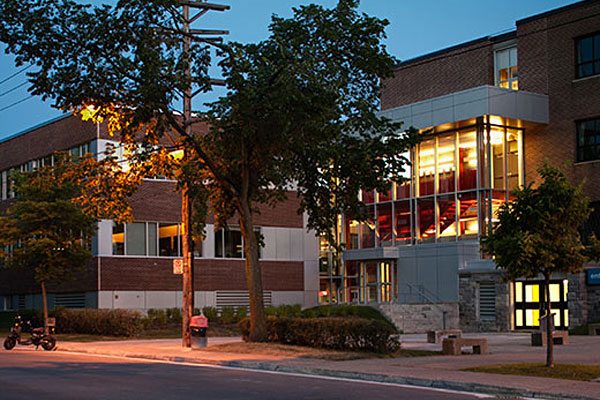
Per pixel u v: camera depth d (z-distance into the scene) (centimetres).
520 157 4053
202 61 2170
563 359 1994
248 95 2097
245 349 2289
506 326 3644
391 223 4366
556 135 3922
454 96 3975
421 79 4809
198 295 4241
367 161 2436
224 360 2027
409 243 4250
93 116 2364
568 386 1430
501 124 3966
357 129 2500
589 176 3747
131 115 2255
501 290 3681
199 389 1441
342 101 2283
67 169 2681
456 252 3931
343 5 2362
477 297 3819
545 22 4019
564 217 1695
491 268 3750
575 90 3856
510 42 4325
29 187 3466
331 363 1933
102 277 3938
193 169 2342
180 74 2147
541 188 1700
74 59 2173
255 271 2486
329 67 2306
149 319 3634
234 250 4419
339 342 2277
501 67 4397
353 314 3862
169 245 4175
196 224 2542
